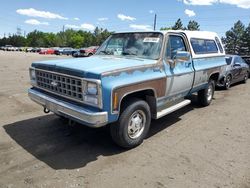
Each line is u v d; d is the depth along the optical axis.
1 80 11.90
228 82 11.47
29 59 28.58
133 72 4.50
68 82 4.34
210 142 5.21
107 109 4.05
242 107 8.11
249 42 83.81
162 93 5.26
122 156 4.50
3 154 4.44
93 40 109.50
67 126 5.78
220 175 3.97
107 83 4.03
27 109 7.02
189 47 6.32
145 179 3.81
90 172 3.96
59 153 4.55
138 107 4.63
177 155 4.59
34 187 3.55
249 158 4.55
